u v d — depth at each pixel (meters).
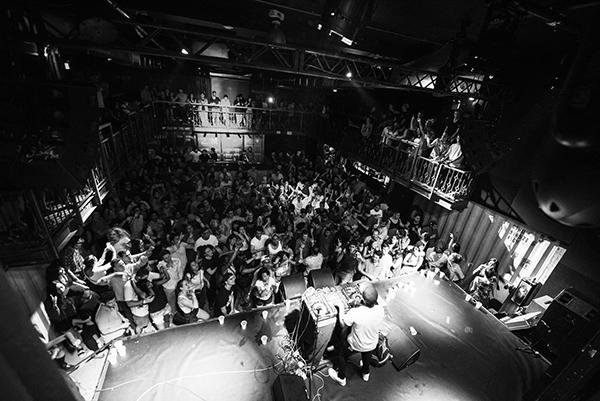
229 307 6.95
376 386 4.77
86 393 4.73
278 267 7.77
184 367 4.71
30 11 4.30
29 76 4.62
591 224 1.42
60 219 5.43
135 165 10.02
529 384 5.16
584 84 1.24
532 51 8.34
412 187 10.72
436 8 6.61
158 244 8.43
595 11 1.26
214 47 15.22
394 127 11.80
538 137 8.61
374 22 7.84
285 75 18.22
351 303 4.80
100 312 5.31
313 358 4.78
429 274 7.70
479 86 9.82
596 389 2.25
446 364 5.33
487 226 10.34
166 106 14.84
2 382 0.58
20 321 0.63
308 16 8.06
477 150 8.36
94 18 4.85
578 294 6.98
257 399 4.37
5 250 4.59
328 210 12.01
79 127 4.27
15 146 4.07
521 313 8.86
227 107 16.33
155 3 7.39
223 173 13.30
